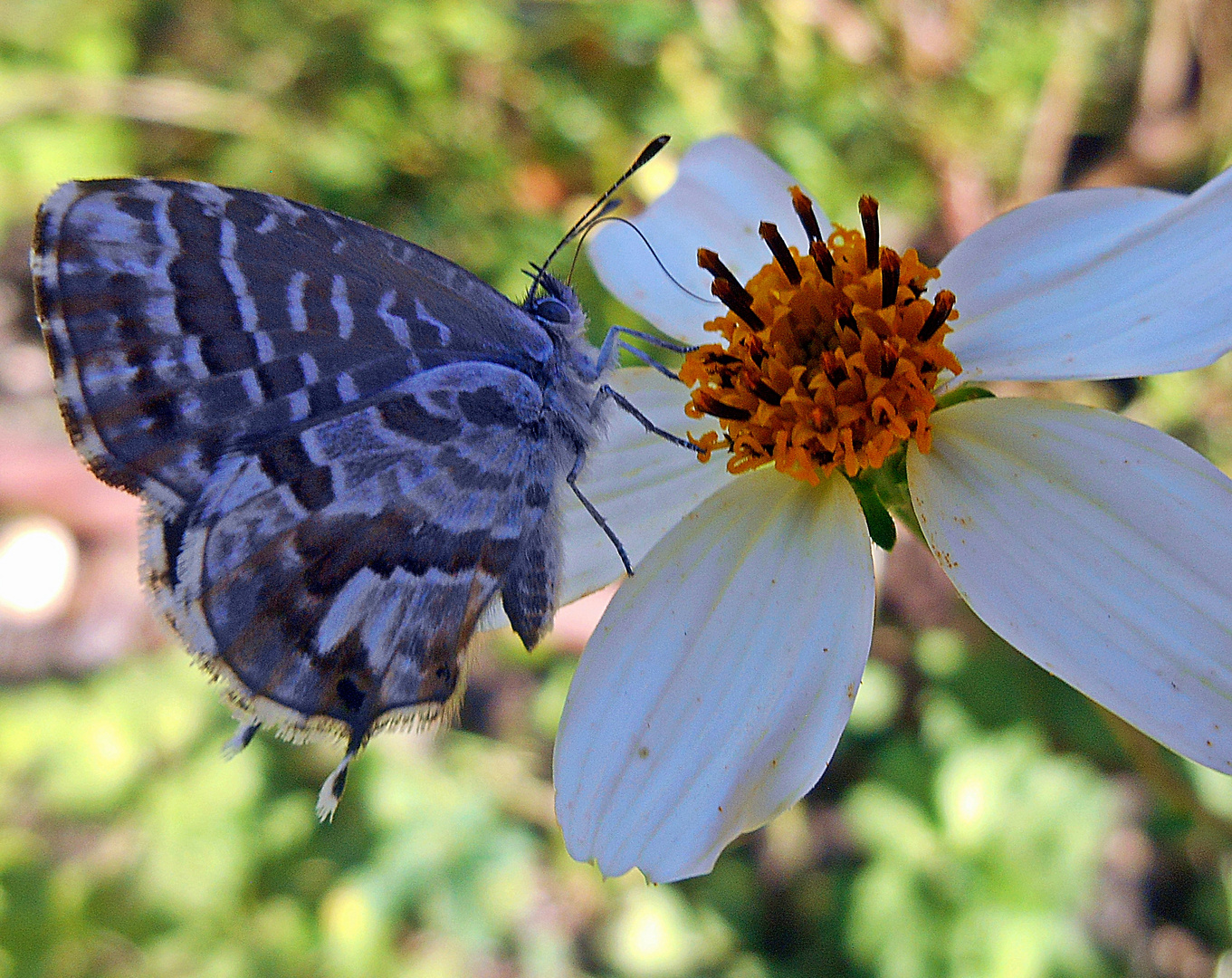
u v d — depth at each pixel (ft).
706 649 0.20
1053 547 0.20
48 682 0.39
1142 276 0.20
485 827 0.32
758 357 0.21
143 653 0.40
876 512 0.20
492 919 0.31
